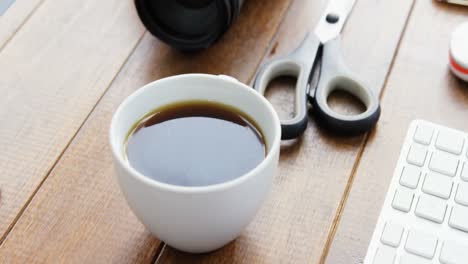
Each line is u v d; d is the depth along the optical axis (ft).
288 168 1.92
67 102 2.08
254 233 1.80
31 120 2.04
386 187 1.88
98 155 1.95
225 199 1.56
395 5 2.32
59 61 2.18
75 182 1.90
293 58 2.10
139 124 1.73
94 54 2.20
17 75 2.14
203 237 1.64
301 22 2.30
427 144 1.92
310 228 1.81
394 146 1.97
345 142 1.98
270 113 1.69
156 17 2.16
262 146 1.71
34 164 1.94
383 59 2.17
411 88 2.10
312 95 2.05
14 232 1.80
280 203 1.85
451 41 2.12
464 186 1.84
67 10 2.33
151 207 1.58
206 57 2.20
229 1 2.07
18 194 1.88
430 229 1.78
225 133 1.73
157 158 1.67
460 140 1.92
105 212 1.83
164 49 2.22
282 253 1.77
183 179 1.63
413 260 1.73
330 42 2.15
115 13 2.32
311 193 1.87
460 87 2.10
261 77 2.05
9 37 2.25
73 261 1.75
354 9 2.31
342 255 1.77
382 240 1.76
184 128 1.74
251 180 1.57
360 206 1.85
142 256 1.76
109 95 2.10
